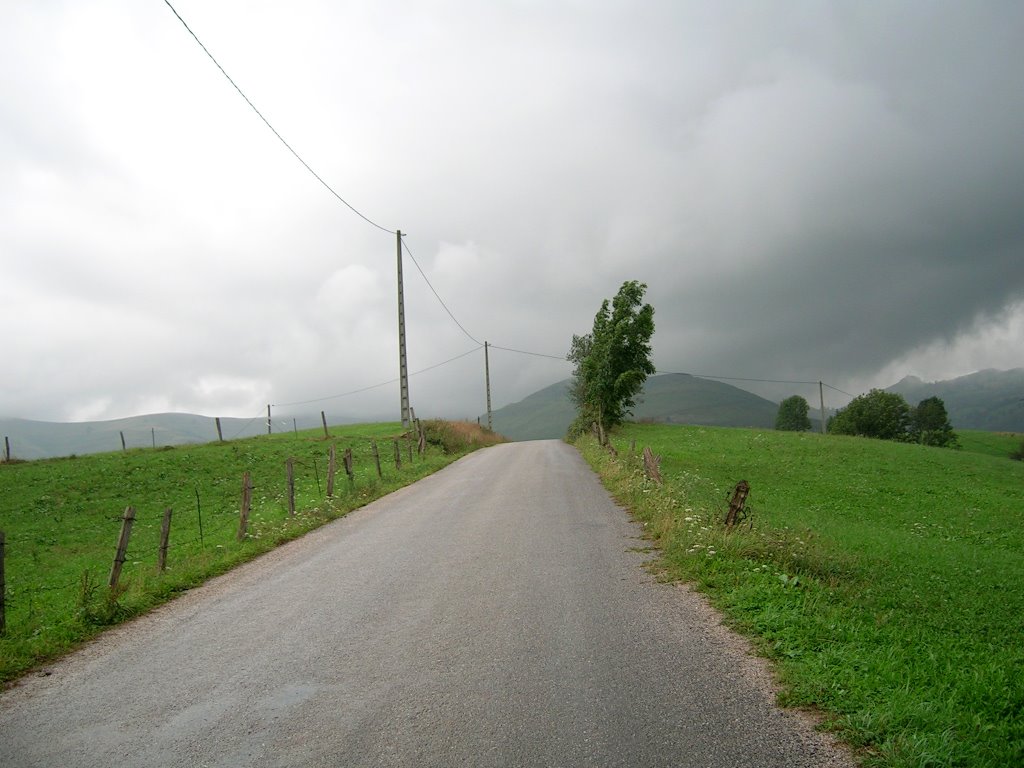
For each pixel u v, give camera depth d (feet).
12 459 115.65
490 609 25.03
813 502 78.79
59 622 27.66
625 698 16.17
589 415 141.90
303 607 27.53
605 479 68.03
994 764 12.29
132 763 14.64
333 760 14.03
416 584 29.94
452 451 144.56
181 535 59.00
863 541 51.39
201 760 14.52
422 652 20.76
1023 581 40.22
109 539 63.52
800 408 402.31
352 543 42.01
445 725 15.35
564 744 13.99
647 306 101.24
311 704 17.26
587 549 34.94
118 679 20.49
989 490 97.76
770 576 26.76
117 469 101.45
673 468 94.58
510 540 38.75
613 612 23.67
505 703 16.35
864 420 302.25
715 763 12.82
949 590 35.40
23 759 15.19
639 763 12.98
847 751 13.10
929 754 12.43
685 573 28.04
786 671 16.97
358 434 163.73
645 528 39.73
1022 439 314.76
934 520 72.13
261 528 48.65
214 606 29.01
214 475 98.12
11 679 21.39
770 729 14.15
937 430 296.92
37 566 52.75
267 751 14.71
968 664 18.53
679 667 18.04
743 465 110.32
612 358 100.78
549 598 26.02
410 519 50.08
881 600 28.53
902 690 15.40
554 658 19.34
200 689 19.01
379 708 16.65
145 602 29.86
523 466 93.30
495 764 13.34
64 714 17.88
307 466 105.50
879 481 100.27
